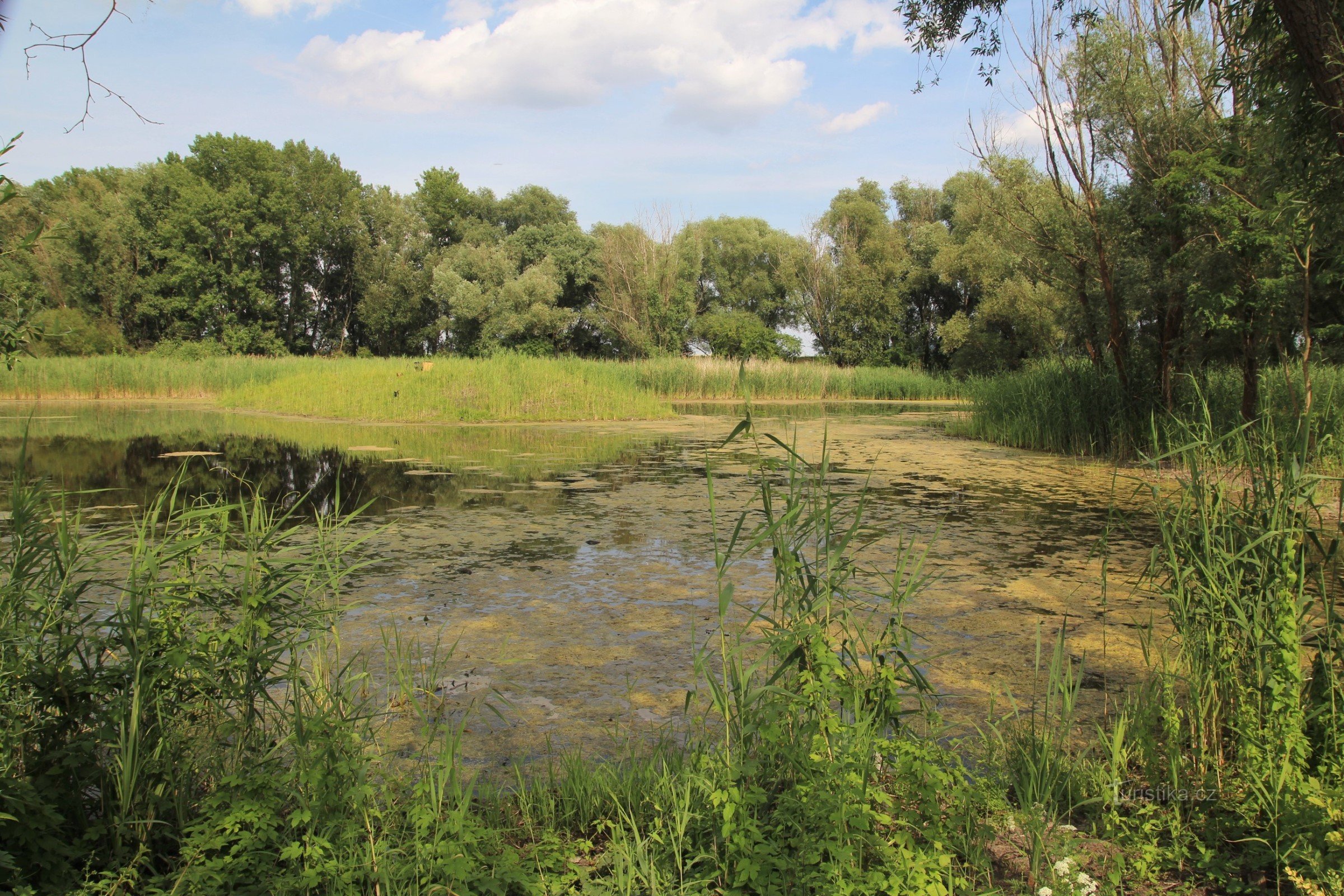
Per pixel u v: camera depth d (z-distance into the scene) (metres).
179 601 2.91
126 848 2.50
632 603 5.20
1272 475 3.24
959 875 2.44
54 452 12.13
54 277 39.00
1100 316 12.74
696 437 15.18
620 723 3.52
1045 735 3.05
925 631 4.71
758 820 2.56
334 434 15.11
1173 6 5.96
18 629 2.62
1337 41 4.23
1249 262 9.35
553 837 2.53
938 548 6.64
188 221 40.78
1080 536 7.11
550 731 3.45
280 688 3.74
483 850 2.44
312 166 46.12
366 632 4.62
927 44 8.14
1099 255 12.11
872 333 39.69
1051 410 13.50
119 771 2.61
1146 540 6.96
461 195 47.84
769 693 2.85
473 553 6.46
